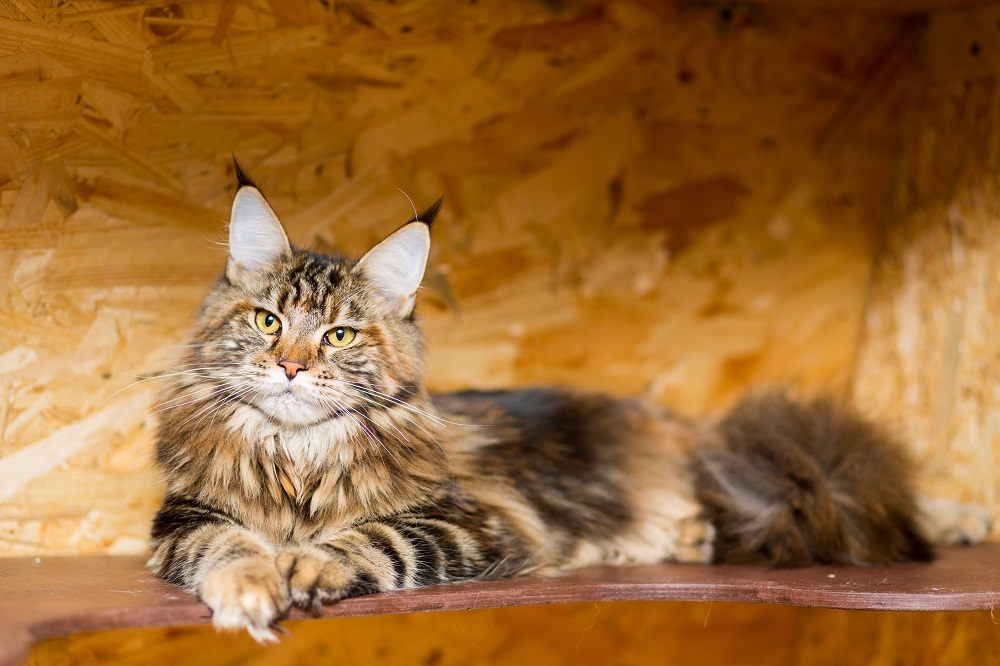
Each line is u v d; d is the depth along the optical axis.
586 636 1.23
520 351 1.21
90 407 1.05
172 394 0.97
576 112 1.17
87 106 1.01
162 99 1.04
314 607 0.86
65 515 1.04
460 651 1.19
